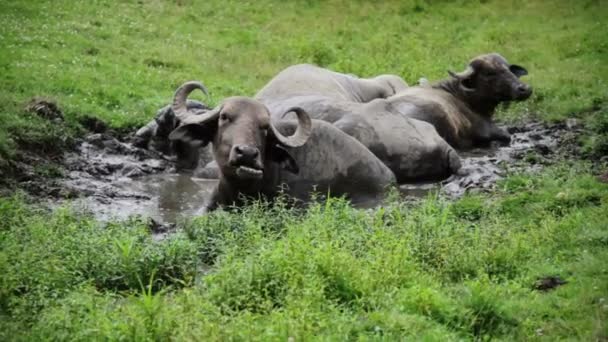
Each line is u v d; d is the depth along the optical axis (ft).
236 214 50.65
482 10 123.44
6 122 66.80
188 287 40.01
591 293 38.09
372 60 106.32
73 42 94.02
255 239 44.45
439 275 41.68
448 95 81.71
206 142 55.88
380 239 43.88
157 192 62.28
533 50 109.91
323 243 41.27
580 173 60.54
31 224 46.47
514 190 57.67
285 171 56.29
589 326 35.29
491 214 50.49
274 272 38.63
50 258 41.04
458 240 44.62
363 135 64.08
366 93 80.74
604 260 41.65
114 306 37.04
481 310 36.63
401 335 34.60
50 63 85.76
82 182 62.95
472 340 35.40
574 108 87.92
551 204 52.21
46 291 38.60
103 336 33.78
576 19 118.83
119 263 41.50
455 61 107.14
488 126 81.15
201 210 56.44
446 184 64.03
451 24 119.96
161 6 114.83
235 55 102.73
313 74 74.38
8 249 41.73
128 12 110.22
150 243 44.57
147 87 85.51
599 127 76.28
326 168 57.77
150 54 96.48
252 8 119.55
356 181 58.85
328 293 38.09
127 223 49.67
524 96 80.18
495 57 81.41
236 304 37.01
